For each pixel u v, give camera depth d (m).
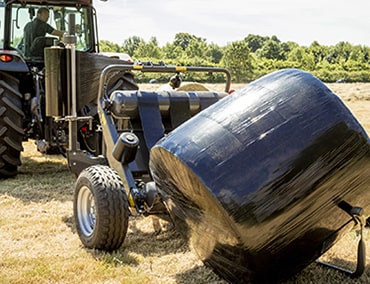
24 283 3.04
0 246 3.66
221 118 2.62
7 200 4.96
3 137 5.83
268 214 2.45
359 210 2.61
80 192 3.65
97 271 3.20
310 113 2.51
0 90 5.84
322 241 2.80
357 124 2.49
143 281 3.08
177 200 2.85
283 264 2.78
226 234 2.59
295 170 2.44
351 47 72.62
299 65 59.94
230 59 52.03
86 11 6.82
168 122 4.15
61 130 5.88
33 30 6.59
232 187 2.44
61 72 4.57
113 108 3.94
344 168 2.48
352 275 2.96
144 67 4.08
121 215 3.37
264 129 2.51
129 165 3.84
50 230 4.05
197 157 2.52
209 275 3.20
